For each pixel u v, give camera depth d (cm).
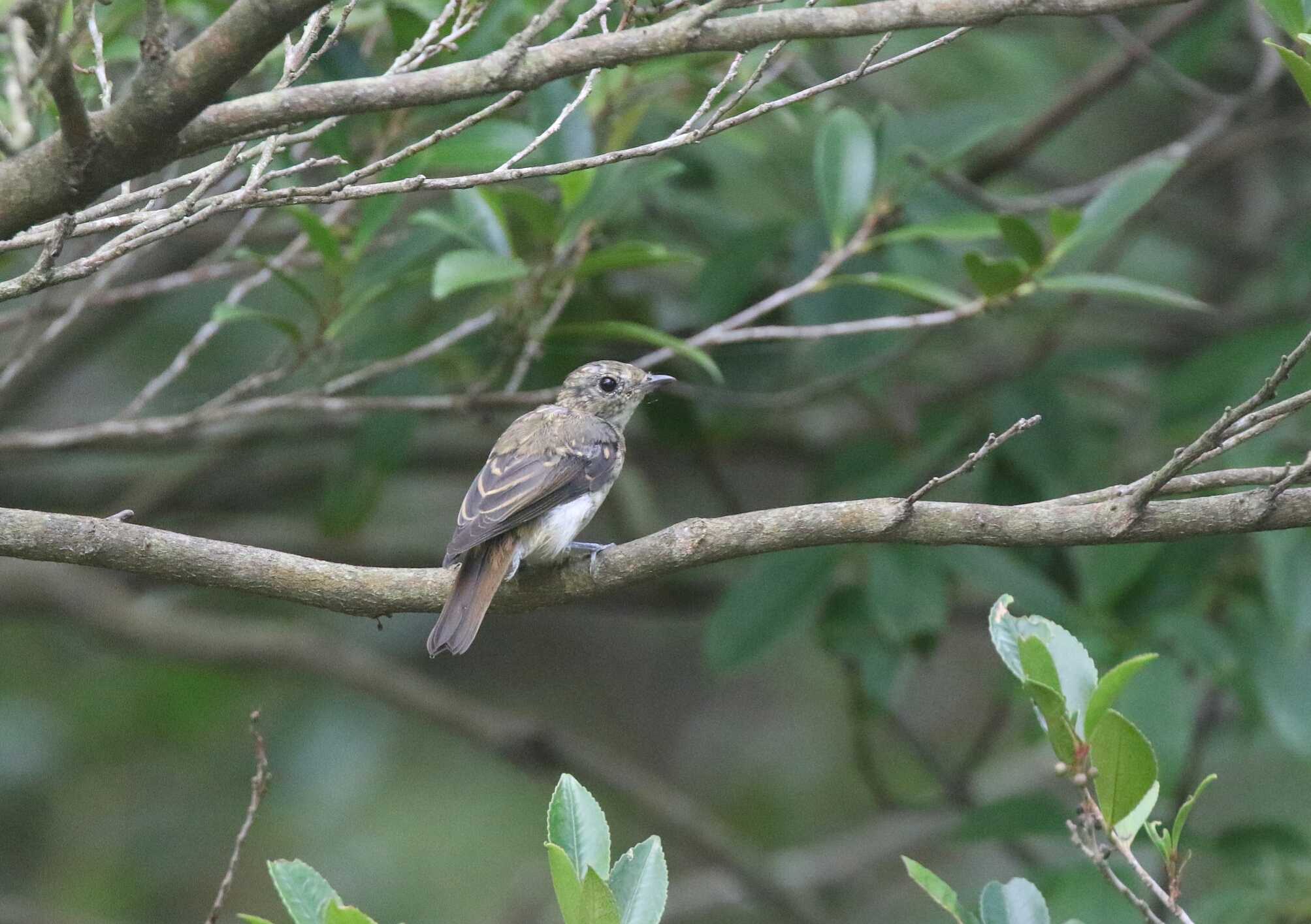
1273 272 1433
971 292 1433
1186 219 1522
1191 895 1392
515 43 587
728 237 1270
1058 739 582
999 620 635
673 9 652
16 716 1673
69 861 1670
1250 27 1376
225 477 1581
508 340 1038
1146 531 682
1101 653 1047
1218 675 1043
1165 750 986
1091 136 1666
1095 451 1254
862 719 1303
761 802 1852
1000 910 639
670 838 1533
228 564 750
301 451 1622
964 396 1384
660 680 1981
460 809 1742
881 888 1673
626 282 1301
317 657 1489
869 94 1415
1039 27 1560
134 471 1579
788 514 732
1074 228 979
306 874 590
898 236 1034
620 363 1055
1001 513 702
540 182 1206
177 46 1012
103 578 1501
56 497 1549
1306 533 1004
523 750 1505
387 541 1620
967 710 1878
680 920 1611
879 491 1232
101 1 641
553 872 549
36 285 617
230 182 1031
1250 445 1084
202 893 1673
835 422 1533
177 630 1464
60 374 1432
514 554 818
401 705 1499
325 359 1216
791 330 1012
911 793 1789
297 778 1692
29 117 553
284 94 581
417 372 1257
